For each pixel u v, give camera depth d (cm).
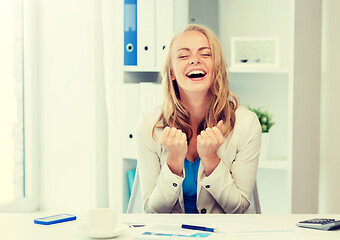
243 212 169
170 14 251
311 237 108
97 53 285
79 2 285
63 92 293
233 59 245
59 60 292
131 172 267
